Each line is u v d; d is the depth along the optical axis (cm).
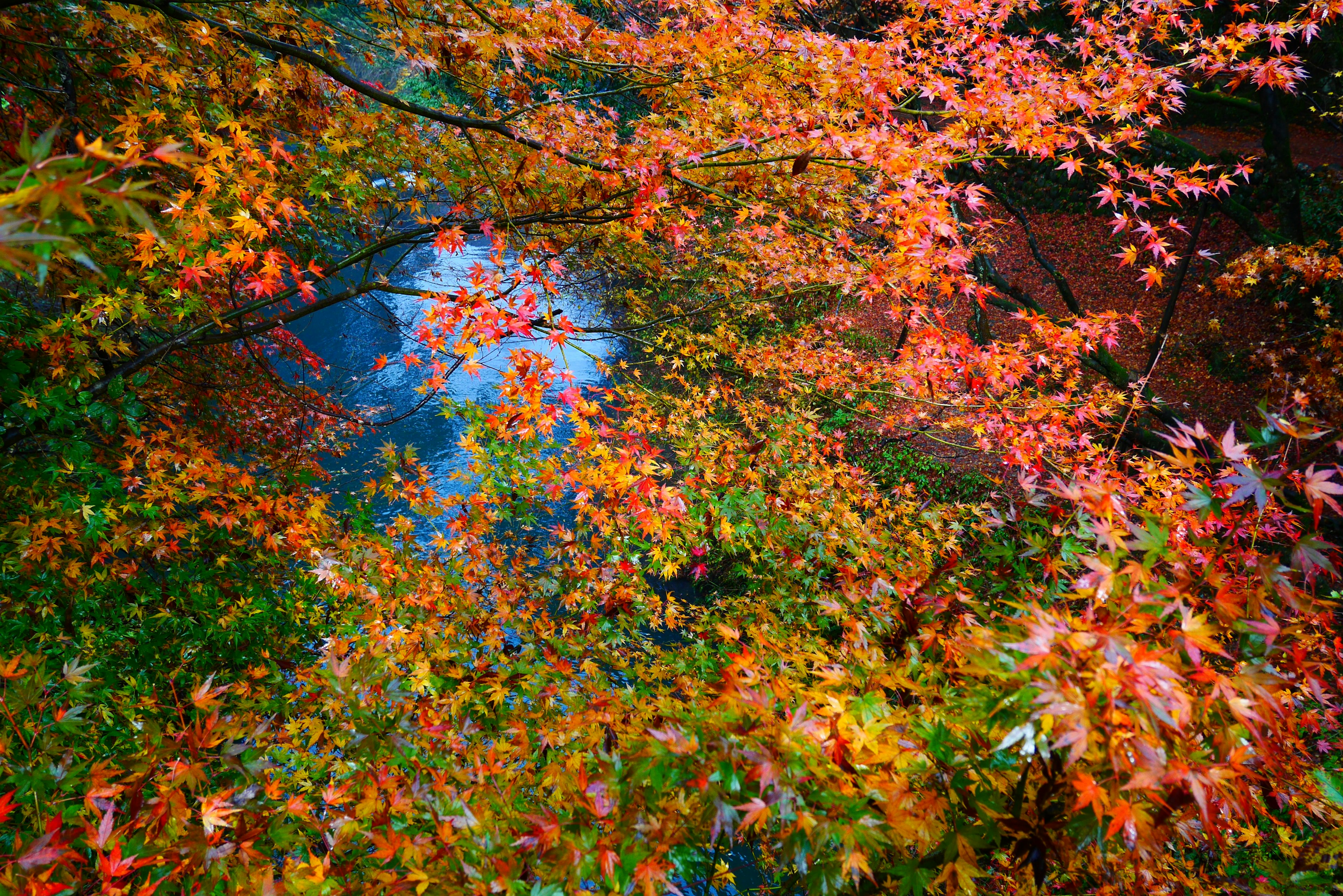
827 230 533
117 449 452
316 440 685
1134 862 194
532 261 402
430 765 254
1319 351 848
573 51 413
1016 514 261
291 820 223
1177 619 159
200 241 298
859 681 206
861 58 398
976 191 364
